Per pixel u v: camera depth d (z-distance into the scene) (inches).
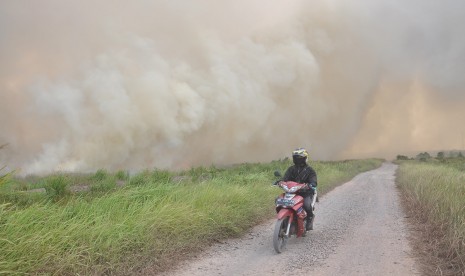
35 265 183.9
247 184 536.7
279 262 247.4
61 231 211.8
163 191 361.4
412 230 340.5
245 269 232.1
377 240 306.2
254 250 279.6
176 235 270.7
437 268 223.3
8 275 171.3
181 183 475.5
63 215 247.8
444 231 295.0
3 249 179.9
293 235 324.2
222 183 497.4
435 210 358.0
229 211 343.6
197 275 220.4
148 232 253.8
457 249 236.8
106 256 212.4
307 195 313.6
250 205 393.1
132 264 221.3
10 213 216.8
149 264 227.5
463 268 217.0
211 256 261.9
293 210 288.0
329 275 217.9
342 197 618.2
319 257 258.4
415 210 443.8
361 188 779.4
